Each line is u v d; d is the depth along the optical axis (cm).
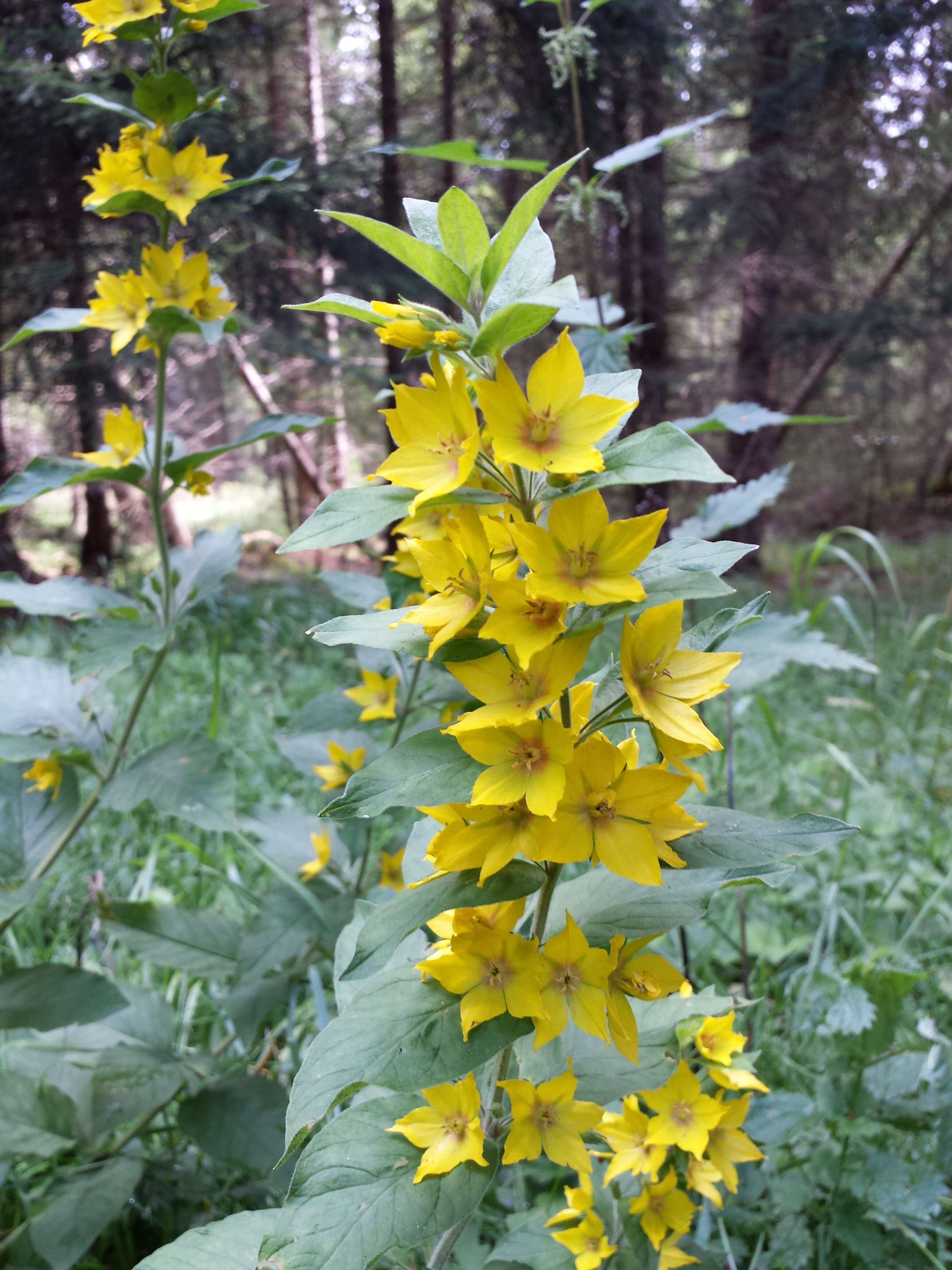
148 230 154
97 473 41
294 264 187
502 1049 22
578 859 20
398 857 46
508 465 21
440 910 20
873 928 58
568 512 19
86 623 40
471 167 197
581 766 20
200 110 40
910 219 219
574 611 21
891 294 224
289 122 238
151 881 66
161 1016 45
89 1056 45
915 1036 48
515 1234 33
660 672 21
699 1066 31
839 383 228
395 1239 21
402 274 176
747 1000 43
